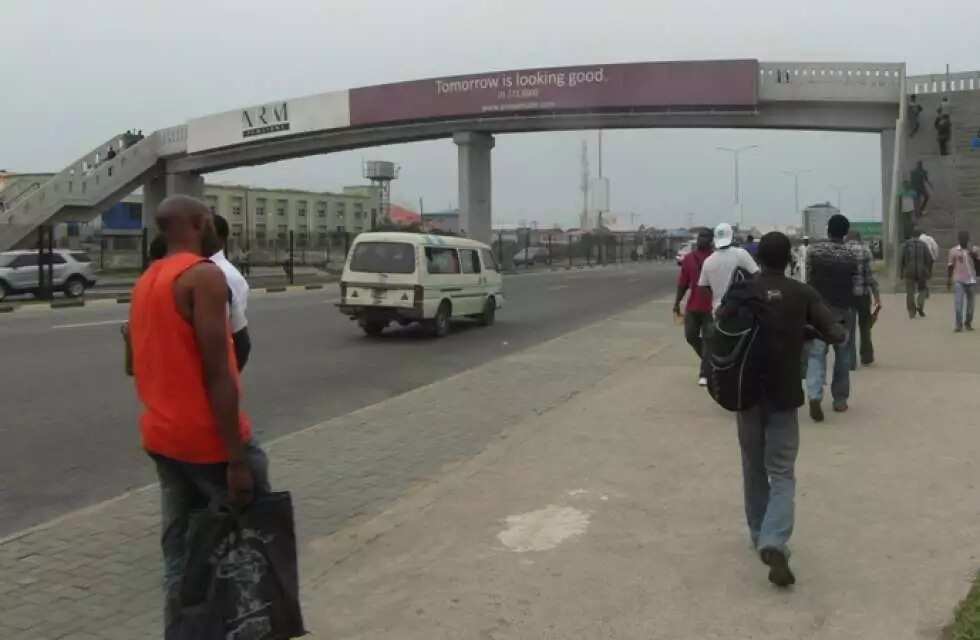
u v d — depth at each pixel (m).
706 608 4.00
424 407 9.01
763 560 4.25
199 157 52.66
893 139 37.53
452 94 43.56
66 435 8.12
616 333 15.84
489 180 46.41
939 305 19.20
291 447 7.36
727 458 6.58
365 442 7.52
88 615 4.12
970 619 3.66
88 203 49.09
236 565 3.07
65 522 5.48
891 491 5.63
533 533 5.05
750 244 11.44
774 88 38.44
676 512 5.37
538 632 3.81
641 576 4.39
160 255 3.52
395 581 4.40
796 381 4.32
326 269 50.66
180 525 3.34
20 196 52.81
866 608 3.95
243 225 88.56
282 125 48.06
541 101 41.72
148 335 3.18
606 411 8.47
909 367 10.47
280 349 14.50
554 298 27.27
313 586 4.35
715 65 38.78
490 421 8.32
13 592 4.38
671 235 96.69
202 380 3.14
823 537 4.84
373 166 86.62
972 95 35.16
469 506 5.58
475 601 4.14
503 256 51.47
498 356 13.84
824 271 8.04
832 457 6.47
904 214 28.61
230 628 3.05
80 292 28.56
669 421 7.94
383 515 5.46
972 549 4.61
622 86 40.25
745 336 4.29
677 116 40.97
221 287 3.14
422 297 15.77
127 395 10.11
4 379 11.09
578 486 5.95
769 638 3.69
